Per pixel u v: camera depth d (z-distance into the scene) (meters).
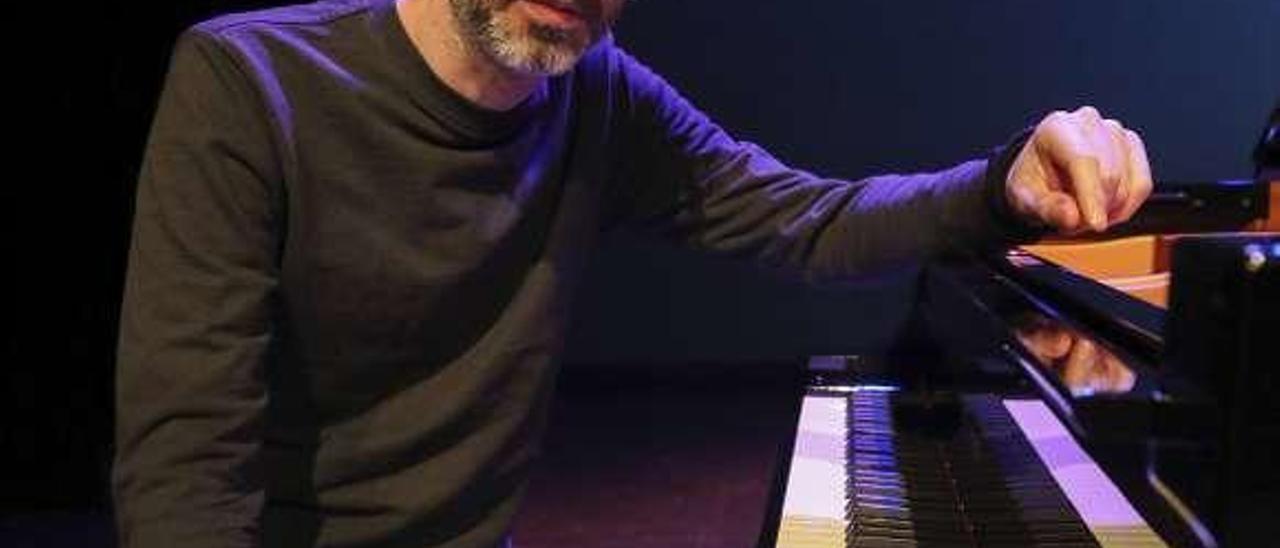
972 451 1.23
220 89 0.92
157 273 0.90
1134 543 0.99
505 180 1.05
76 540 3.53
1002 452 1.23
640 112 1.20
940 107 4.92
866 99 4.95
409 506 1.09
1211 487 0.58
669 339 5.21
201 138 0.91
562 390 5.18
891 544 0.99
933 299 1.48
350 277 1.01
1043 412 1.31
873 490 1.11
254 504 0.93
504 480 1.14
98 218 3.71
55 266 3.73
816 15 4.93
